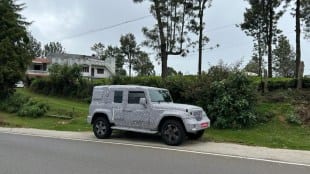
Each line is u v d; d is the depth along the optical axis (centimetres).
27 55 3591
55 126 2056
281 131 1590
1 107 2927
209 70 1900
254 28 3806
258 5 3581
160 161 1045
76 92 3459
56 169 930
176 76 2092
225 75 1823
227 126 1689
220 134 1605
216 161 1055
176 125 1353
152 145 1359
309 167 994
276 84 2127
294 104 1819
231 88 1744
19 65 3453
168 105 1405
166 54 3338
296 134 1542
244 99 1697
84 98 3334
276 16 3550
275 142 1428
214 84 1769
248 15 3769
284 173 915
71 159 1066
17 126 2175
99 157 1101
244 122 1680
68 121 2216
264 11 3572
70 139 1534
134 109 1470
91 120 1587
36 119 2445
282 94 1931
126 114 1488
